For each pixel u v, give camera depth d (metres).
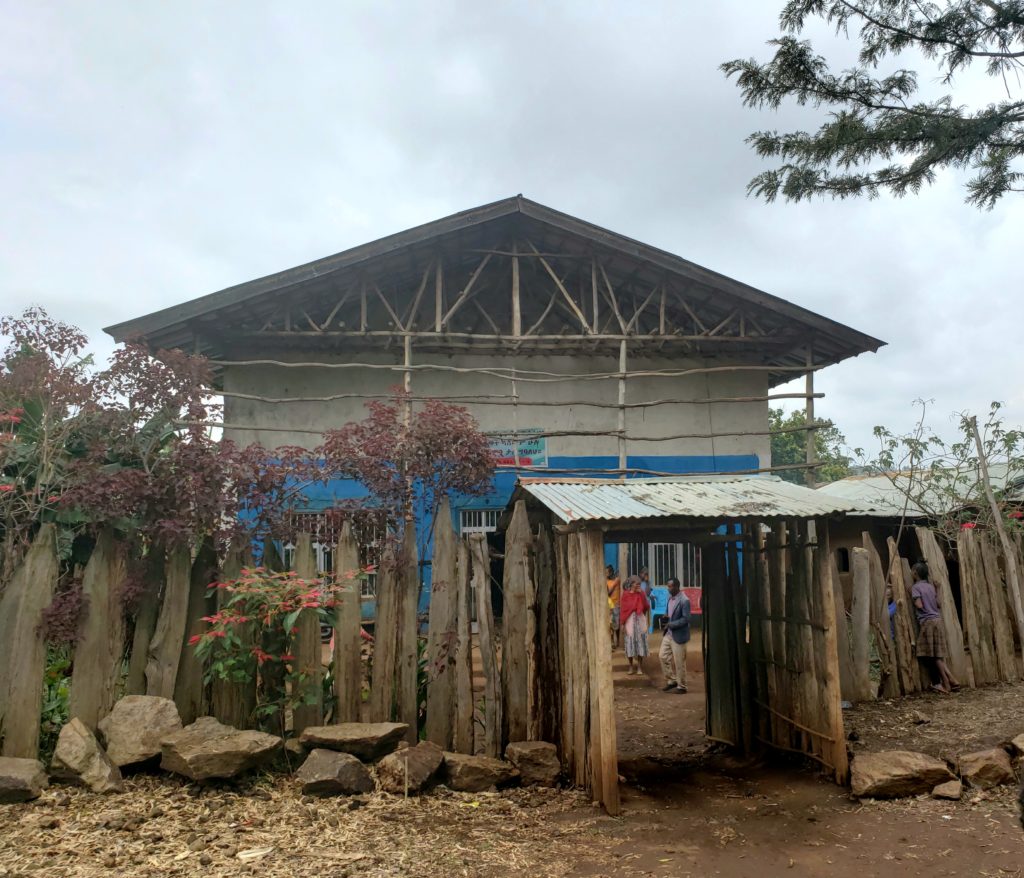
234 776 5.36
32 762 5.18
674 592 11.41
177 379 6.65
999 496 11.02
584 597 6.12
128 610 5.82
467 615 6.64
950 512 11.40
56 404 7.20
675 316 16.08
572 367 15.77
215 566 6.19
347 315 14.77
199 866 4.31
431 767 5.82
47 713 5.98
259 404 14.33
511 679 6.68
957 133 8.24
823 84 8.45
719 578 8.34
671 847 5.15
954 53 8.21
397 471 7.16
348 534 6.48
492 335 14.45
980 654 9.27
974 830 5.19
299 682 6.15
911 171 8.65
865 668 8.70
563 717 6.60
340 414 14.60
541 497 6.55
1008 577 8.79
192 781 5.29
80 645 5.61
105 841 4.51
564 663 6.61
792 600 7.12
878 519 14.75
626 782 6.81
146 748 5.45
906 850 4.99
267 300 13.20
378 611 6.50
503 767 6.13
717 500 6.46
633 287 15.65
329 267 13.11
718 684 8.33
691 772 7.29
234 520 6.42
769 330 15.28
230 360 14.31
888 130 8.38
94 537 8.16
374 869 4.47
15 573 5.61
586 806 5.89
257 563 6.76
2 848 4.34
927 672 9.00
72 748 5.25
